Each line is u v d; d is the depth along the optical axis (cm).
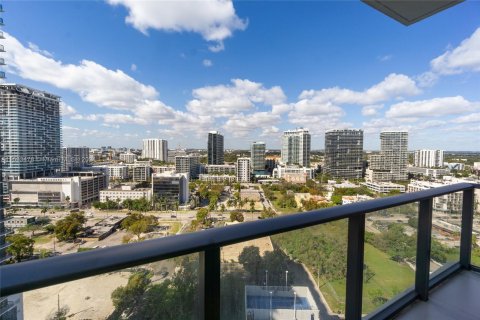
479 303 154
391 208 120
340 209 96
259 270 87
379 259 126
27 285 40
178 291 68
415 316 141
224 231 67
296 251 99
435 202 160
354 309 107
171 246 56
